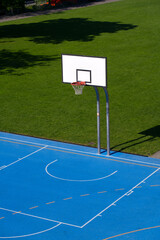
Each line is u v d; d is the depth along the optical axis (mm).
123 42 47750
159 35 49844
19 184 20234
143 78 35844
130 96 31703
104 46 46438
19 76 37750
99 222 16891
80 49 45625
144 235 15945
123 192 19016
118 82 35156
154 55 42375
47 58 42969
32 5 75875
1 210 18094
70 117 28078
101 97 31734
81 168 21422
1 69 40000
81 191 19297
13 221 17234
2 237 16203
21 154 23266
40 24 59812
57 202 18500
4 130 26422
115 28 54406
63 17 63969
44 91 33625
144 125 26312
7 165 22109
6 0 67875
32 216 17531
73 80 22172
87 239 15898
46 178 20641
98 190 19297
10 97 32531
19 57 43688
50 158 22672
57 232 16391
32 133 25828
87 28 55344
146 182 19766
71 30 54750
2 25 60875
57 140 24750
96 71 21297
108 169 21156
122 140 24375
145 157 22219
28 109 29875
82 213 17562
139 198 18453
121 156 22438
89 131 25797
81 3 76000
